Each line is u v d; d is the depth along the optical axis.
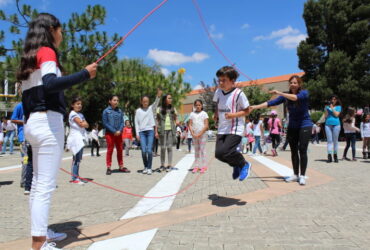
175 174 6.86
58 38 2.68
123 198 4.54
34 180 2.64
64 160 10.20
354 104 25.39
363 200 4.18
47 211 2.50
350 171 6.78
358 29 25.22
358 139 22.41
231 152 3.99
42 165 2.49
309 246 2.62
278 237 2.84
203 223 3.28
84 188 5.31
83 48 16.81
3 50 16.75
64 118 2.67
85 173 7.13
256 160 9.53
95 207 4.02
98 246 2.68
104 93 22.28
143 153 7.01
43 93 2.45
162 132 7.40
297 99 5.21
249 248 2.60
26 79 2.48
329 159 8.60
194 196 4.61
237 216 3.52
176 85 24.09
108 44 17.33
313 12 27.27
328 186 5.13
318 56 27.19
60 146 2.58
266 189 4.96
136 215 3.64
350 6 25.86
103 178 6.37
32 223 2.45
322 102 26.27
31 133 2.45
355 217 3.43
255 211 3.71
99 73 17.70
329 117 8.53
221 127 4.17
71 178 6.32
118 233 3.01
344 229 3.04
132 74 23.53
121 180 6.11
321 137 25.84
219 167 8.00
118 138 7.26
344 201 4.13
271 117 11.34
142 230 3.08
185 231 3.03
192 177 6.39
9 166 8.73
